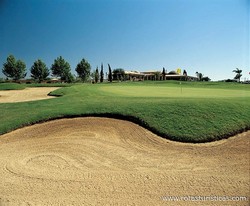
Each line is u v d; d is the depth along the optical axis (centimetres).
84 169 617
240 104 1060
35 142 832
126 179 561
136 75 9619
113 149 752
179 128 860
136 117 995
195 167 619
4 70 5953
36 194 504
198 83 4616
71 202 475
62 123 1009
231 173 585
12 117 1101
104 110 1097
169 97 1442
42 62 6488
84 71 7319
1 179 570
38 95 2159
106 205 466
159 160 665
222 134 809
